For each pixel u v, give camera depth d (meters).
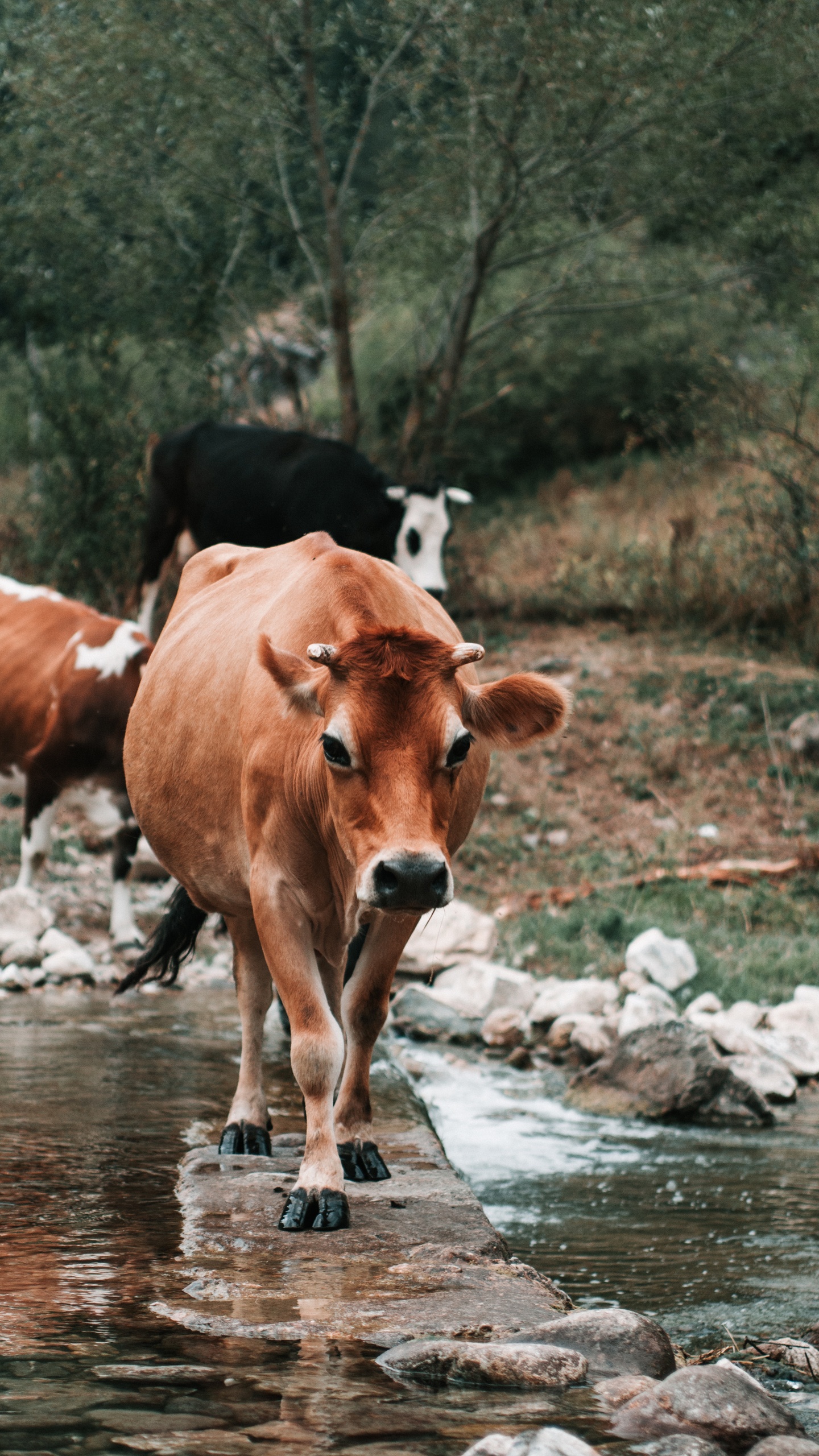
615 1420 2.37
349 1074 3.90
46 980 7.41
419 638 3.23
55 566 13.58
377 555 11.45
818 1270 3.73
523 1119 5.50
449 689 3.24
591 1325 2.74
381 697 3.15
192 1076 5.19
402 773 3.11
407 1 12.60
